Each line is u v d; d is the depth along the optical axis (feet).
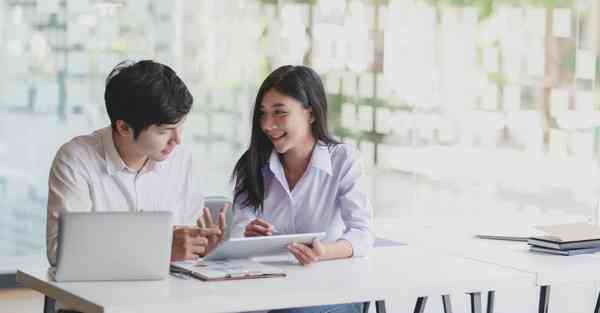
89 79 21.83
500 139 24.86
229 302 10.02
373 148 24.49
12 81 21.16
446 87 24.82
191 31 22.81
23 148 21.36
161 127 11.18
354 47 24.29
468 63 24.84
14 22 21.08
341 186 13.33
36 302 20.39
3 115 21.12
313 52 24.00
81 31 21.68
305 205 13.46
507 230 15.57
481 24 24.79
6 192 21.30
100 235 10.48
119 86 11.14
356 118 24.32
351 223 13.08
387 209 24.64
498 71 24.84
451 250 13.58
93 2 21.74
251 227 12.45
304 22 23.91
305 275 11.35
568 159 24.32
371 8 24.43
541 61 24.58
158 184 12.64
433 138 24.99
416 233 15.28
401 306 19.93
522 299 21.08
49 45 21.42
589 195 23.93
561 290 21.45
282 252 12.23
